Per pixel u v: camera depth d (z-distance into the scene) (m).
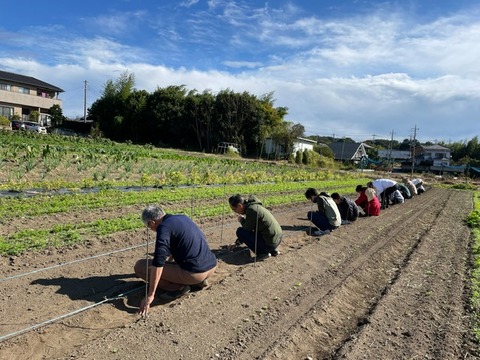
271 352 4.41
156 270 4.97
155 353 4.18
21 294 5.35
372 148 99.81
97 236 8.12
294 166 43.38
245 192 16.86
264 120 56.25
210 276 6.56
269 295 5.98
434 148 90.69
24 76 60.34
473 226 13.31
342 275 7.21
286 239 9.59
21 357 4.01
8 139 25.16
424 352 4.63
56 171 16.64
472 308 5.89
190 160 28.70
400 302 6.14
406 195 21.33
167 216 5.48
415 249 9.52
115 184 15.09
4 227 8.38
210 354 4.27
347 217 11.91
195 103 55.12
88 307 5.15
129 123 58.53
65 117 63.41
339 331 5.27
